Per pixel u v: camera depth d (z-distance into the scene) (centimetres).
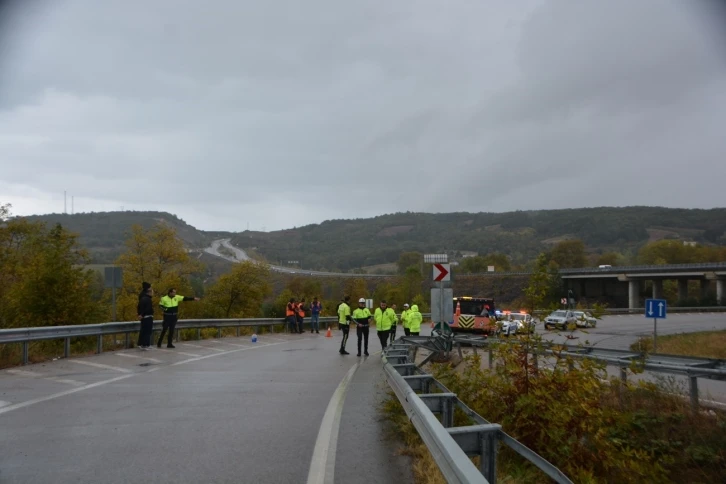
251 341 2377
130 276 3603
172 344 1898
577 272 8050
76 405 905
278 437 729
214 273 9081
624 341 3131
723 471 806
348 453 665
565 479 422
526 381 743
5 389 1041
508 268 9556
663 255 10512
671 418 951
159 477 564
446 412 645
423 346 1702
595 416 693
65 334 1498
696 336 3309
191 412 870
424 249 14938
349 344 2400
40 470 581
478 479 329
